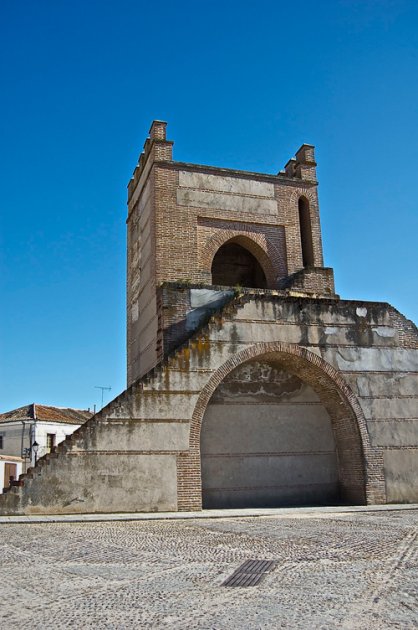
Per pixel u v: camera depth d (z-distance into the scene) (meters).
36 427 53.41
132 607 7.13
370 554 10.66
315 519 17.62
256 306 22.64
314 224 29.34
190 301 23.62
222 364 21.62
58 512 18.92
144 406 20.39
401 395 23.84
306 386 24.75
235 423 23.52
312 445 24.25
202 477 22.66
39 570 9.49
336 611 6.83
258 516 18.88
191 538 13.24
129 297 31.77
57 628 6.33
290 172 30.66
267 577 8.74
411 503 22.80
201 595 7.69
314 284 26.58
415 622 6.39
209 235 27.22
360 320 24.03
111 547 11.92
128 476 19.77
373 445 23.00
